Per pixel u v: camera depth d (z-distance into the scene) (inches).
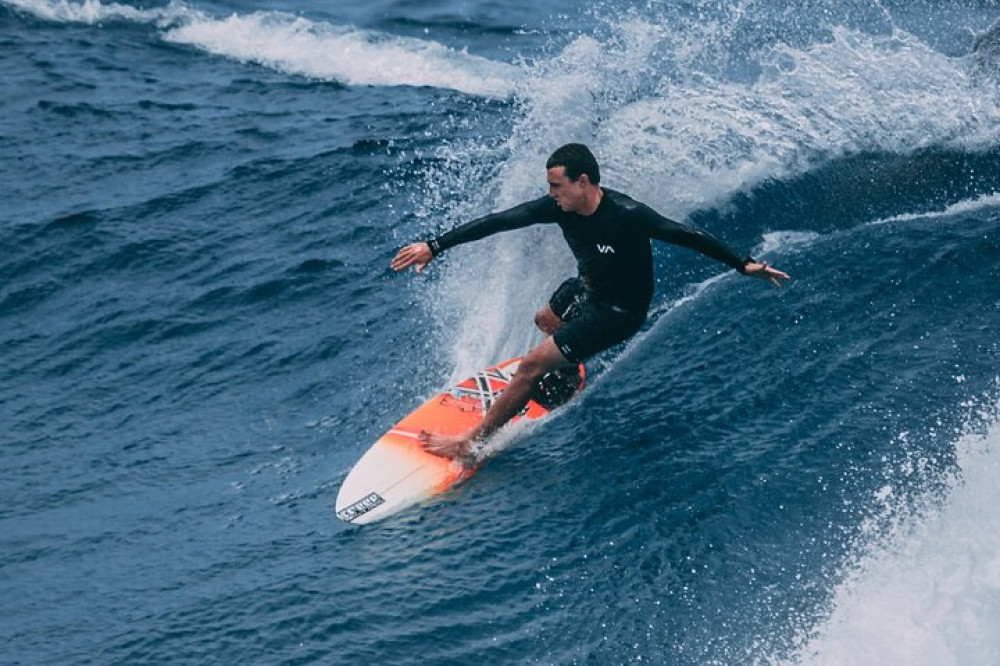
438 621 791.7
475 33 2256.4
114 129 1771.7
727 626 756.0
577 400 1040.2
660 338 1120.8
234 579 865.5
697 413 992.9
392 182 1545.3
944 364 1002.1
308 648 778.8
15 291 1368.1
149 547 935.0
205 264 1390.3
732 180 1349.7
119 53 2116.1
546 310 1001.5
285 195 1535.4
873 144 1422.2
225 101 1897.1
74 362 1243.2
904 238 1222.3
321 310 1275.8
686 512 869.2
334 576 848.3
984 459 858.1
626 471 927.0
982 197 1315.2
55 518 999.0
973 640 670.5
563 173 869.2
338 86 1967.3
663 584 801.6
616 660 742.5
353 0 2529.5
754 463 912.3
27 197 1563.7
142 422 1136.8
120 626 830.5
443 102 1865.2
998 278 1123.9
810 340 1071.6
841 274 1170.0
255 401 1143.6
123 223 1482.5
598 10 2364.7
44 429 1138.7
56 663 799.1
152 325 1288.1
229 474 1031.0
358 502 925.2
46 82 1945.1
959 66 1567.4
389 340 1195.3
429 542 872.9
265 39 2212.1
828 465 895.1
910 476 863.1
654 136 1405.0
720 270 1230.3
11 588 904.9
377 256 1365.7
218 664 775.1
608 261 896.9
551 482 927.7
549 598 803.4
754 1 1961.1
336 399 1122.7
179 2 2395.4
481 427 944.3
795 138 1422.2
